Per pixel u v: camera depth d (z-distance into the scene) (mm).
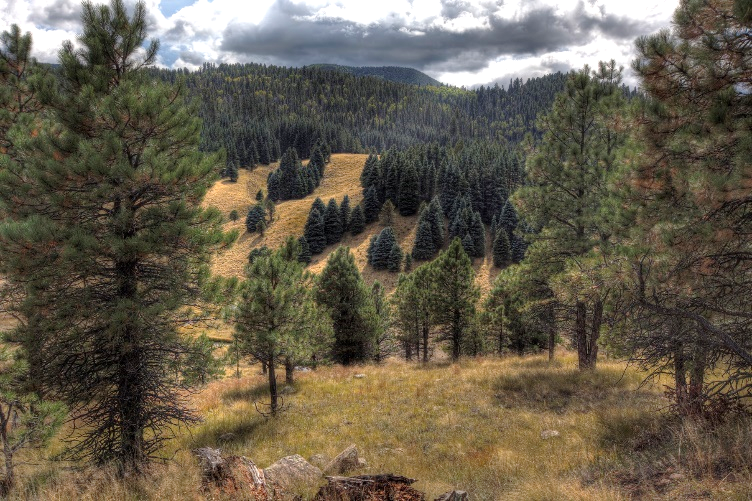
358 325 28094
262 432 13883
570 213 15961
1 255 7887
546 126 16781
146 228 9180
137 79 9531
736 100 6055
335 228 99375
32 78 9070
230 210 131625
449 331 30562
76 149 8484
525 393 15398
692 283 6730
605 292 9609
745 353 6301
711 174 5969
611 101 14906
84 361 9086
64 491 6578
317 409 16453
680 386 8375
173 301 9016
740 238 6148
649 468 6703
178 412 10055
